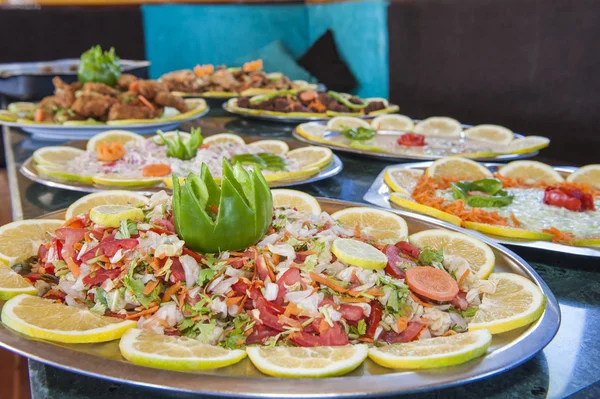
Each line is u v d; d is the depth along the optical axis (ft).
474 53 15.99
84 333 2.89
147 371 2.52
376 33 20.11
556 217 5.15
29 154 8.14
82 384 2.86
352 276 3.24
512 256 3.72
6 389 7.45
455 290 3.24
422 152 8.03
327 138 8.77
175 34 22.47
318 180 6.16
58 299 3.41
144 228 3.49
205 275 3.23
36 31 20.31
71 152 7.49
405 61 19.01
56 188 6.34
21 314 3.01
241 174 3.66
